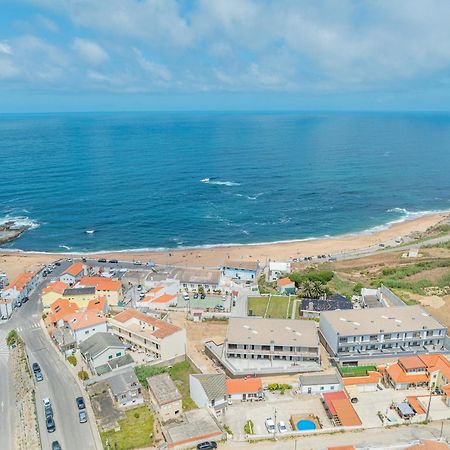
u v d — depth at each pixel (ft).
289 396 276.41
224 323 376.27
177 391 270.87
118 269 517.96
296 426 246.06
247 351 306.55
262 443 233.35
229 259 598.34
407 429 241.35
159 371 310.04
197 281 452.76
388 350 308.81
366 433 239.09
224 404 263.08
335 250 632.79
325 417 256.73
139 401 279.49
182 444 229.66
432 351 308.81
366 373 289.94
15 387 300.20
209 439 234.58
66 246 653.71
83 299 411.13
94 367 310.24
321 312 341.41
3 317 398.62
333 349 309.22
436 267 499.10
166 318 382.01
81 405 273.54
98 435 249.96
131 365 315.37
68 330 360.07
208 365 313.53
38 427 257.14
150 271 502.38
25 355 334.03
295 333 313.94
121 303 423.64
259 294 432.25
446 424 245.04
